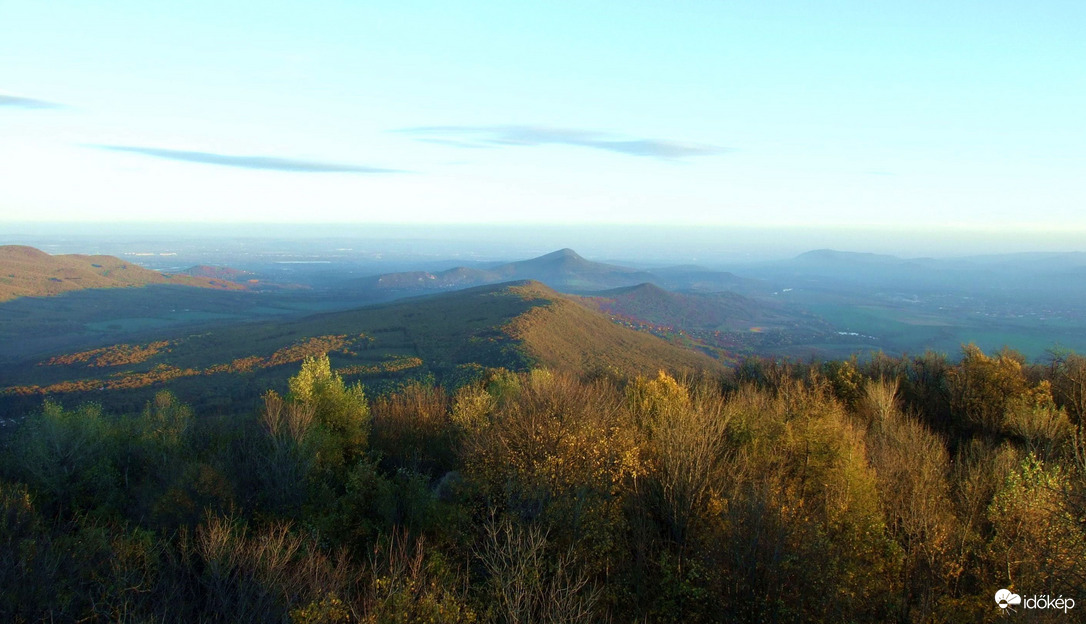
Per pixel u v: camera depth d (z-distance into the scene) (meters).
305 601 8.61
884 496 10.09
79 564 9.44
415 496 13.16
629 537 10.59
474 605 8.33
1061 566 7.27
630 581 9.47
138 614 8.48
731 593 8.27
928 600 8.16
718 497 10.14
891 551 9.03
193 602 9.20
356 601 8.99
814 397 13.91
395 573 8.40
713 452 11.51
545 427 12.00
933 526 8.70
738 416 13.67
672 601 8.77
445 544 11.51
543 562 9.23
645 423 14.41
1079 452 12.27
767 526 8.34
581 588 9.21
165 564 10.24
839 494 9.81
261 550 9.37
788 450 12.10
